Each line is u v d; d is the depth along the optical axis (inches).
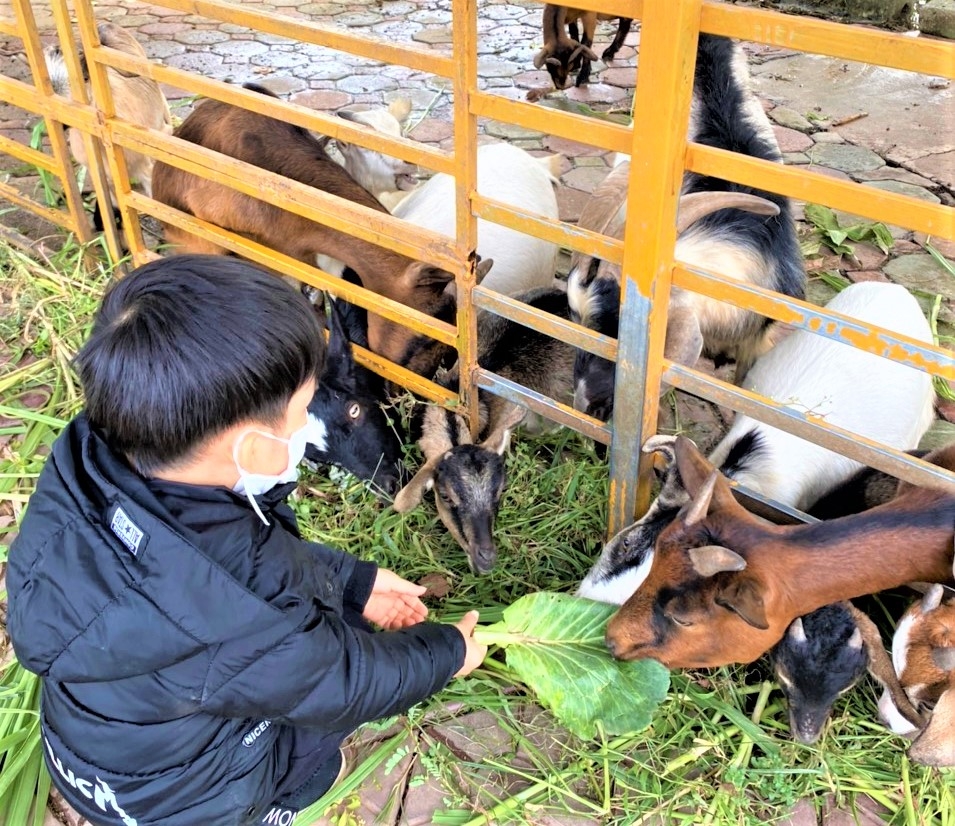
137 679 70.7
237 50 309.9
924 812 96.6
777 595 91.7
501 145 190.4
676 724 104.0
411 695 85.6
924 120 260.5
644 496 115.6
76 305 170.6
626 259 96.5
